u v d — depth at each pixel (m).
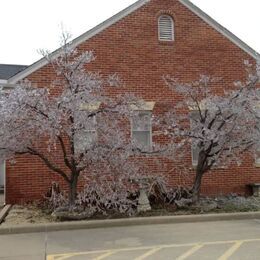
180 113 15.18
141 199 12.23
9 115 10.55
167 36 16.36
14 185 14.47
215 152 12.74
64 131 11.23
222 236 9.59
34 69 14.77
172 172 15.55
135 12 16.08
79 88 11.20
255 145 12.70
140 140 15.32
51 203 12.99
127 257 7.91
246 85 12.77
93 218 11.27
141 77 15.81
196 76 16.39
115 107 11.74
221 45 16.81
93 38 15.52
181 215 11.58
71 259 7.83
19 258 7.95
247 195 16.17
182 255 7.98
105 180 11.64
